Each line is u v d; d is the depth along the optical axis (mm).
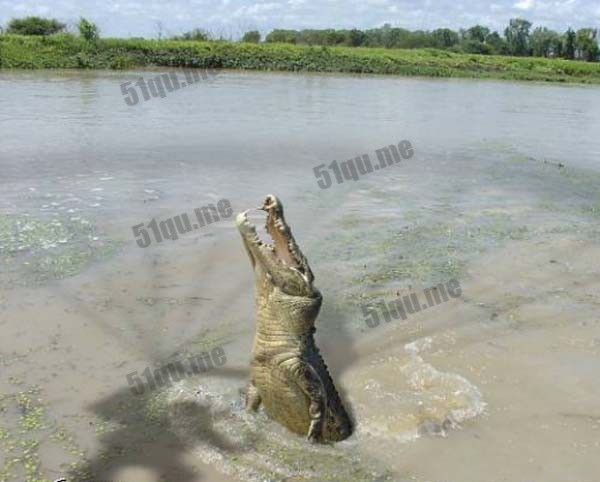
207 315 5137
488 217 8180
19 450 3451
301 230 7312
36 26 32969
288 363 3488
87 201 7949
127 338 4715
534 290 5863
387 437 3717
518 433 3773
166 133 12898
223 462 3430
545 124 18047
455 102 22609
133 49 28234
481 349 4770
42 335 4672
